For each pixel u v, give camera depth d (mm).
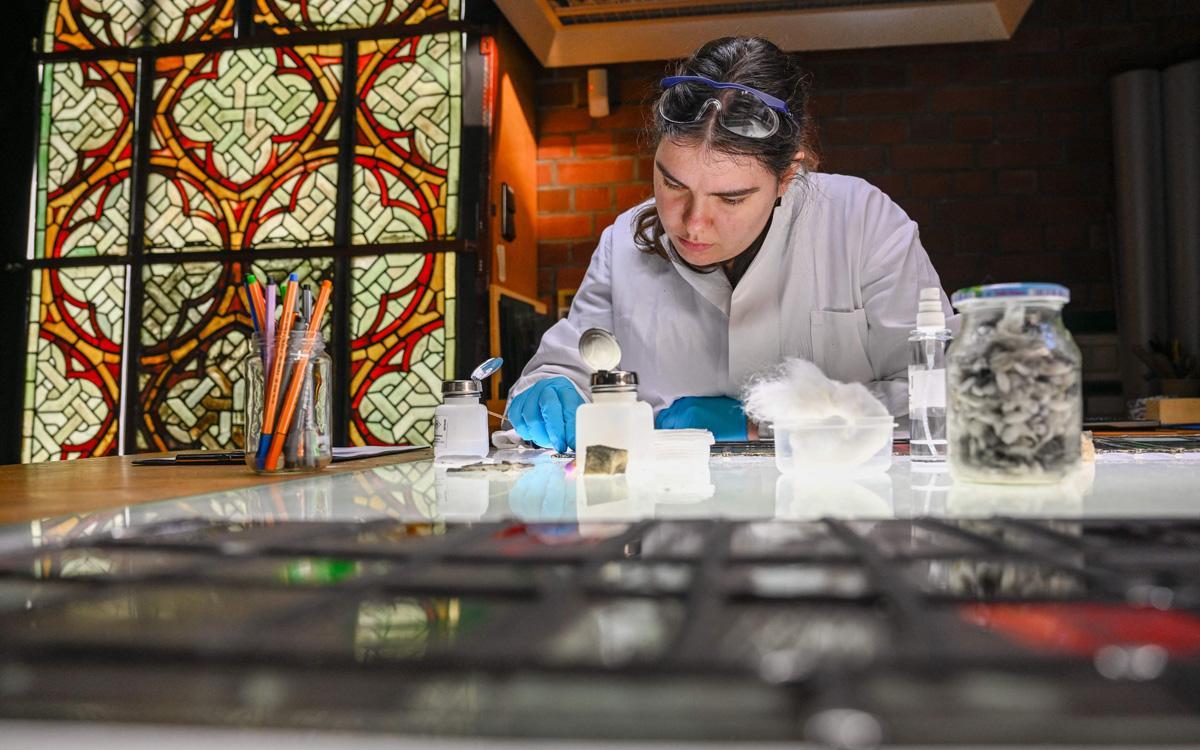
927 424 1087
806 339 2020
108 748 243
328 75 3262
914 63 3650
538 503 781
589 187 3783
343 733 246
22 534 616
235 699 269
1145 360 3166
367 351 3174
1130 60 3574
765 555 442
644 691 269
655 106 1591
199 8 3330
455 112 3201
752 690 265
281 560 487
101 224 3314
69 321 3303
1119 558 436
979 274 3611
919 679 267
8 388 3297
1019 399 816
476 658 279
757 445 1532
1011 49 3615
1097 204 3576
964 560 450
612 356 1156
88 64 3359
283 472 1141
